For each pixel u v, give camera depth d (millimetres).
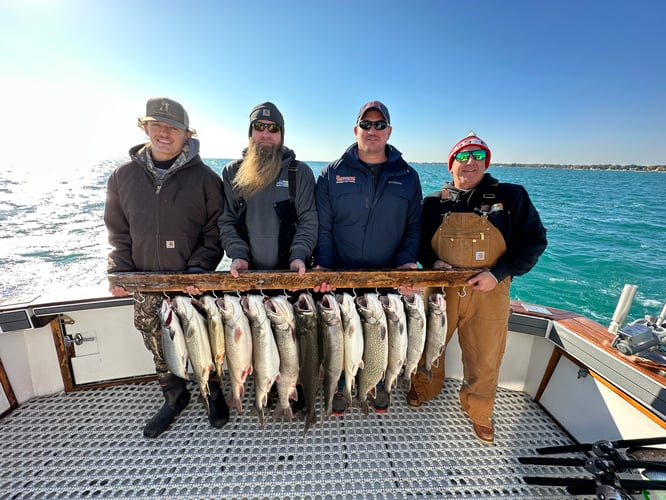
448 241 2725
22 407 2979
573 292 9078
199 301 2521
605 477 2035
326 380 2461
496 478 2381
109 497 2203
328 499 2209
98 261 10820
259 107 2547
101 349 3197
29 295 3041
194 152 2600
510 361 3287
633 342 2305
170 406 2809
